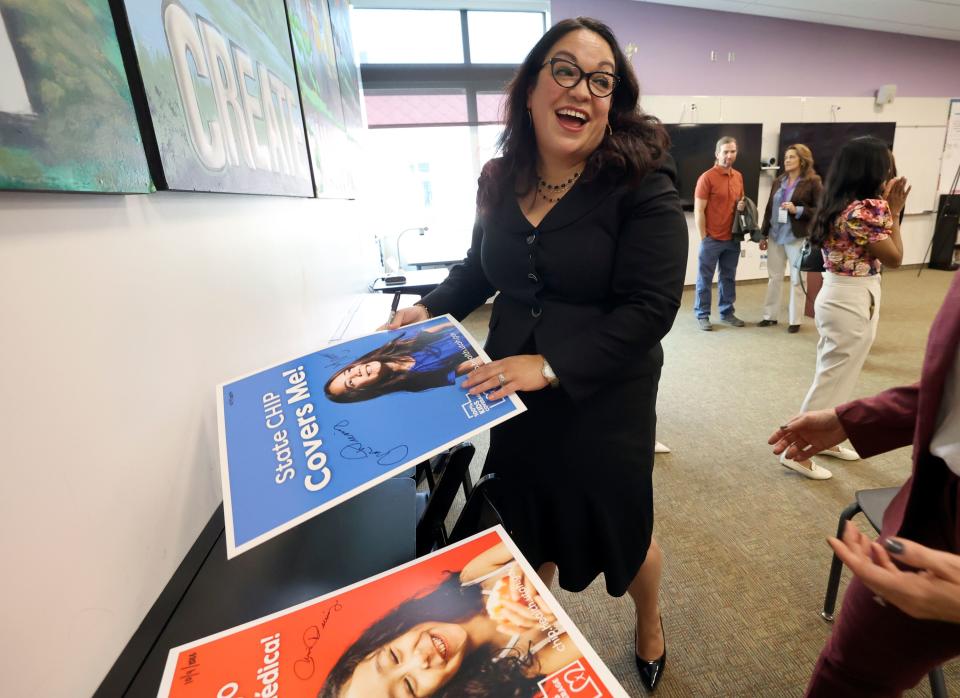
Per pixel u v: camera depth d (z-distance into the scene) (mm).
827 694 740
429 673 339
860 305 1668
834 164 1681
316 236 1492
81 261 416
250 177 860
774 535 1529
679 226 690
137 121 507
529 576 414
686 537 1539
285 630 378
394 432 487
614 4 4461
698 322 3979
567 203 723
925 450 594
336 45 2174
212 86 713
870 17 4703
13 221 344
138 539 472
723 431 2199
